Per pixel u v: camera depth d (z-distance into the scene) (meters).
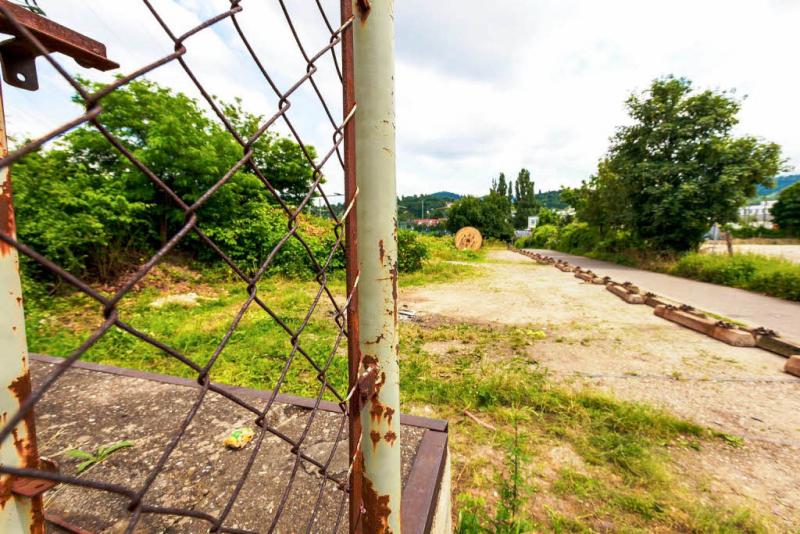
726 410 2.68
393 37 0.66
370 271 0.70
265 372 3.31
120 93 6.93
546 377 3.27
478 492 1.90
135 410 1.95
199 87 0.38
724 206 10.93
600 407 2.70
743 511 1.70
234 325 0.42
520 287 8.58
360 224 0.69
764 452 2.20
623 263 13.59
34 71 0.51
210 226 8.34
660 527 1.67
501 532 1.56
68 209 6.02
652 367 3.51
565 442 2.30
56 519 1.23
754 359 3.70
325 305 6.20
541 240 29.61
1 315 0.45
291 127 0.52
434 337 4.48
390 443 0.77
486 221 35.69
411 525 1.13
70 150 6.61
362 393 0.73
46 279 5.70
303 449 1.61
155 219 7.82
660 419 2.47
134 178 7.08
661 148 12.68
